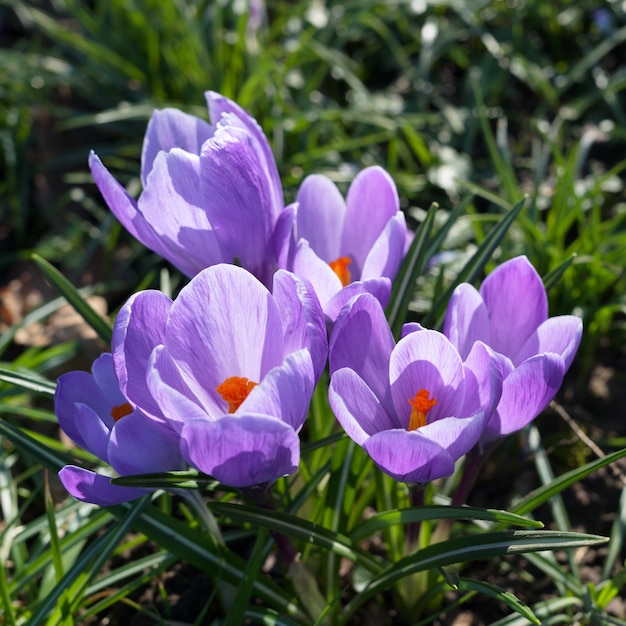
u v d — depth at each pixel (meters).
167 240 0.39
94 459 0.48
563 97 0.80
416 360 0.35
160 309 0.35
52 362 0.56
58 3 0.87
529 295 0.37
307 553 0.43
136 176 0.72
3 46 0.86
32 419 0.56
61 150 0.76
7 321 0.64
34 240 0.72
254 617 0.41
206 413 0.35
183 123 0.41
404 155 0.72
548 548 0.36
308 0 0.81
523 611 0.36
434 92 0.80
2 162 0.76
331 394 0.34
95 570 0.39
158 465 0.36
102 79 0.77
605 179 0.59
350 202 0.41
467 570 0.47
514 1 0.84
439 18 0.85
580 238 0.59
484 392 0.34
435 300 0.46
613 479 0.51
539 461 0.49
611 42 0.78
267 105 0.71
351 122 0.77
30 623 0.39
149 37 0.77
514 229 0.62
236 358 0.36
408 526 0.40
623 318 0.60
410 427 0.35
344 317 0.35
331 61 0.75
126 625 0.45
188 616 0.45
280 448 0.33
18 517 0.46
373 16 0.85
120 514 0.39
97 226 0.72
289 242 0.38
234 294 0.35
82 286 0.66
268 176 0.39
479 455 0.38
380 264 0.38
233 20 0.79
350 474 0.41
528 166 0.72
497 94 0.79
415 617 0.44
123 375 0.34
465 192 0.68
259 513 0.37
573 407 0.55
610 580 0.43
